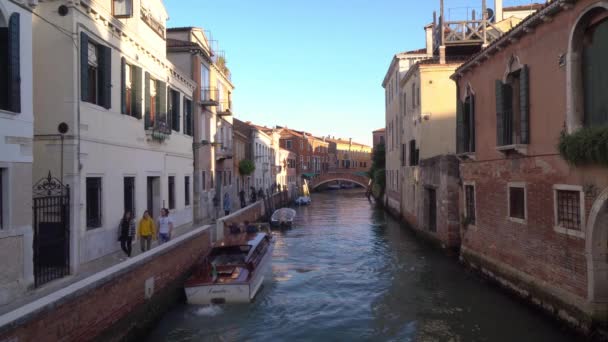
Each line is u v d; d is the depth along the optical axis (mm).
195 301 10781
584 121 7961
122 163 12148
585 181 7723
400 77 28500
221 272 11422
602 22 7453
